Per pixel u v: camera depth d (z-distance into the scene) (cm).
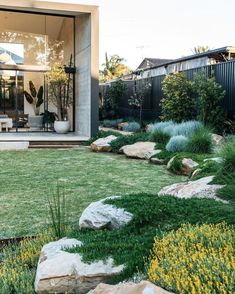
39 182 683
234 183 397
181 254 236
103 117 2108
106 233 330
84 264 266
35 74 1566
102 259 269
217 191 416
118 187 641
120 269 260
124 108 2009
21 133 1485
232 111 1102
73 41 1545
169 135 1028
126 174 763
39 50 1565
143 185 657
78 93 1495
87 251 282
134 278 247
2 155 1035
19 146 1204
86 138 1300
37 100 1573
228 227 275
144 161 945
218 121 1107
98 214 370
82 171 797
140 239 297
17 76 1544
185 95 1255
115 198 394
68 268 264
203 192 430
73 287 259
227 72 1126
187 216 324
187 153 814
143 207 348
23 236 396
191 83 1234
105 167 851
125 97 1997
